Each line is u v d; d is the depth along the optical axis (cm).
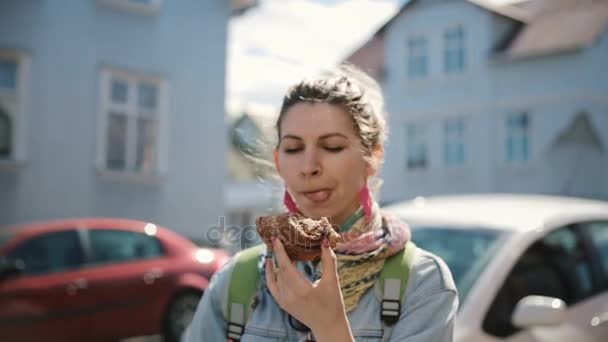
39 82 1202
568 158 2036
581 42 1959
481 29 2150
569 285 347
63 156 1223
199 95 1413
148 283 662
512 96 2097
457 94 2191
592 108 2002
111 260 655
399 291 151
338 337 133
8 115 1176
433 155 2231
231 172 2431
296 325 154
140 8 1327
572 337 326
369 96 169
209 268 704
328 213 159
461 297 303
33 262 611
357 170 159
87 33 1263
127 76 1316
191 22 1409
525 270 327
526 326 297
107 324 632
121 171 1288
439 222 367
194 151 1398
